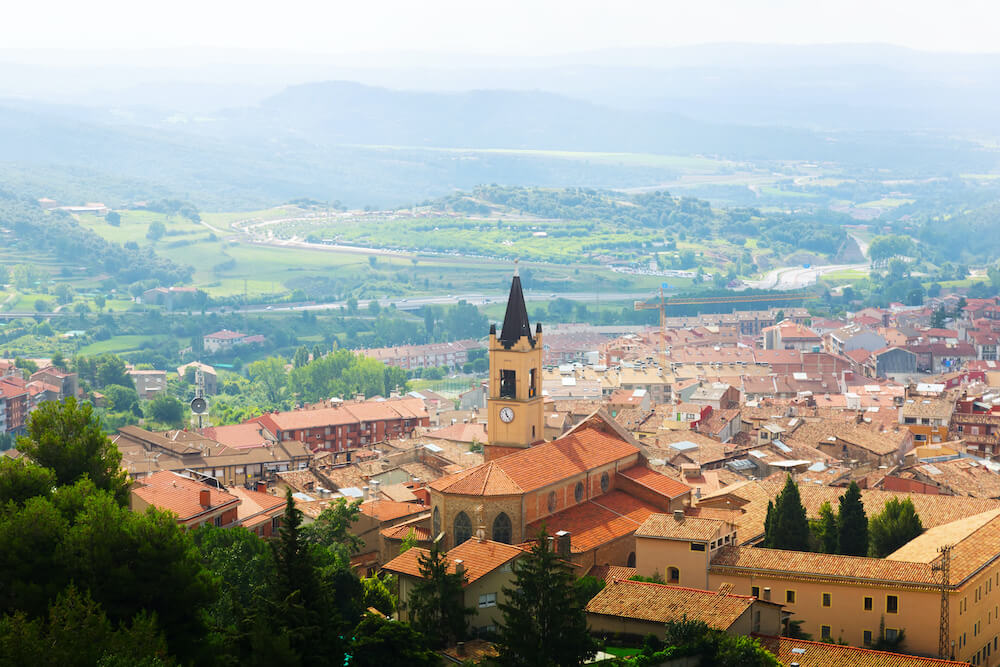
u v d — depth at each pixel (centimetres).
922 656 16500
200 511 19100
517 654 14375
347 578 16612
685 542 18212
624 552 19725
